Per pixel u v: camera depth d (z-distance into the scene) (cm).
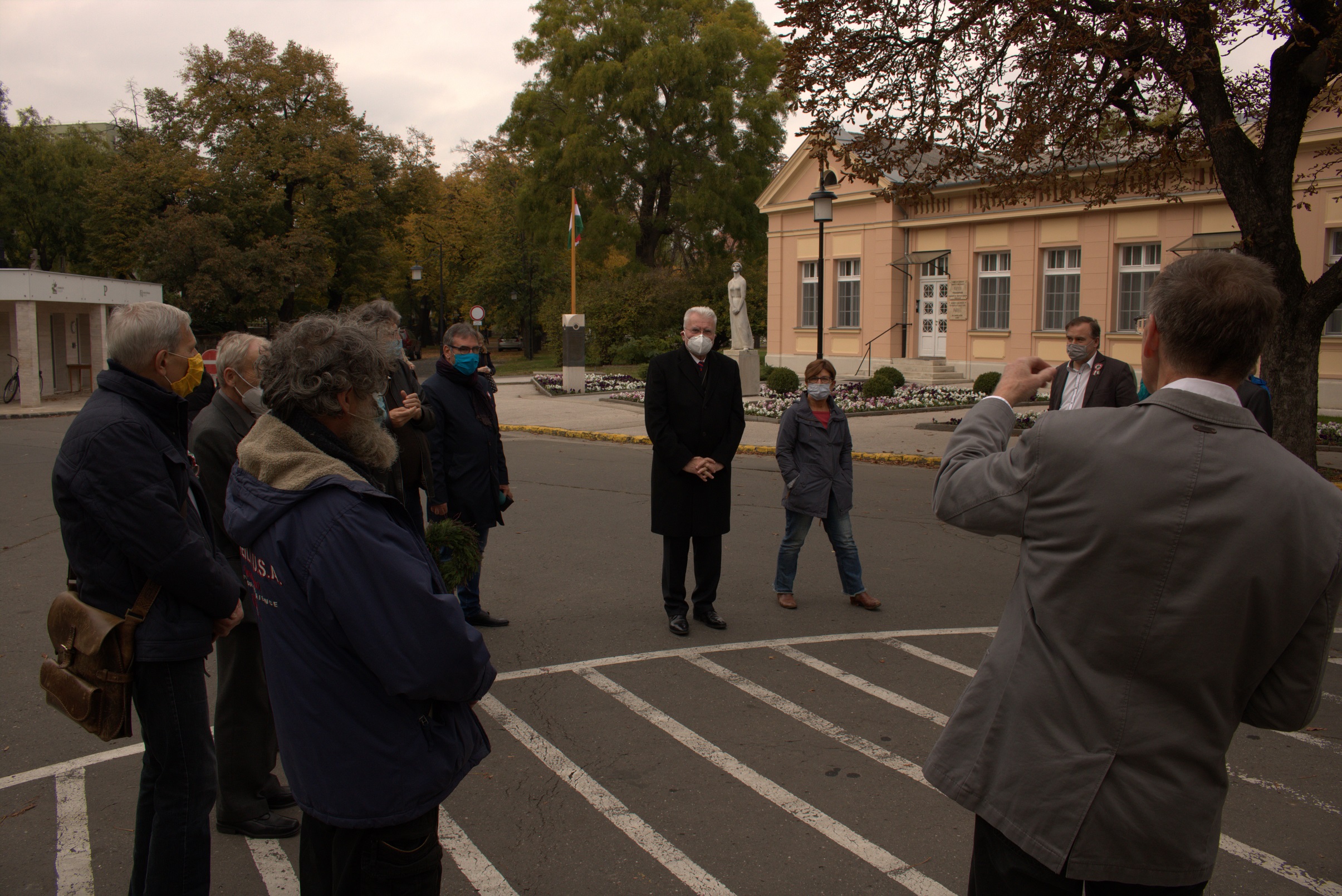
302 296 3956
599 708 471
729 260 4122
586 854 335
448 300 5491
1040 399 2030
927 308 2708
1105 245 2255
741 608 650
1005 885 187
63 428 1892
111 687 263
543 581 719
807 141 1209
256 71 3775
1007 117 1101
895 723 451
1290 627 167
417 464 522
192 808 274
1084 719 175
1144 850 170
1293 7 900
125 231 3728
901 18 1088
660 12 3906
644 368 3469
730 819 359
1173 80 998
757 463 1338
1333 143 1781
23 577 732
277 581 202
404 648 196
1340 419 1612
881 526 915
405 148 4291
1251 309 170
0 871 327
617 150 3700
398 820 205
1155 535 168
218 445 351
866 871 322
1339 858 329
